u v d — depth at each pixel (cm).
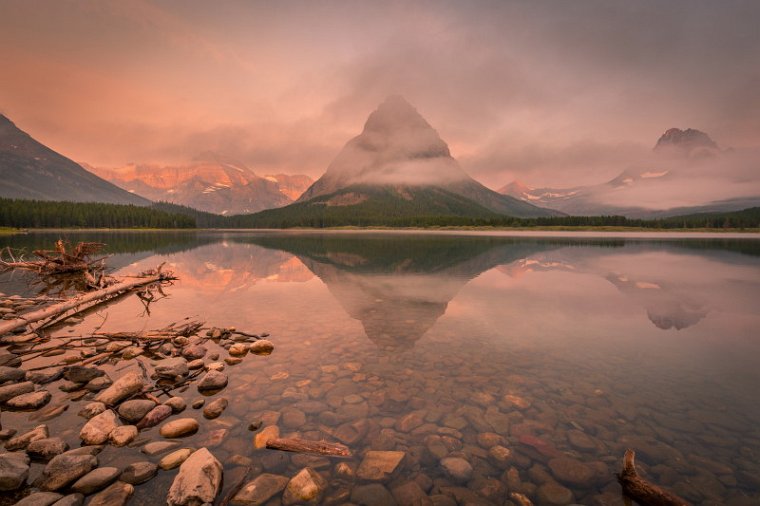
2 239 6469
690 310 1450
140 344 1075
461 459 528
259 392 745
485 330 1180
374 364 888
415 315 1380
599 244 6259
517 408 672
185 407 690
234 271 2759
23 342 1091
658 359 915
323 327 1223
